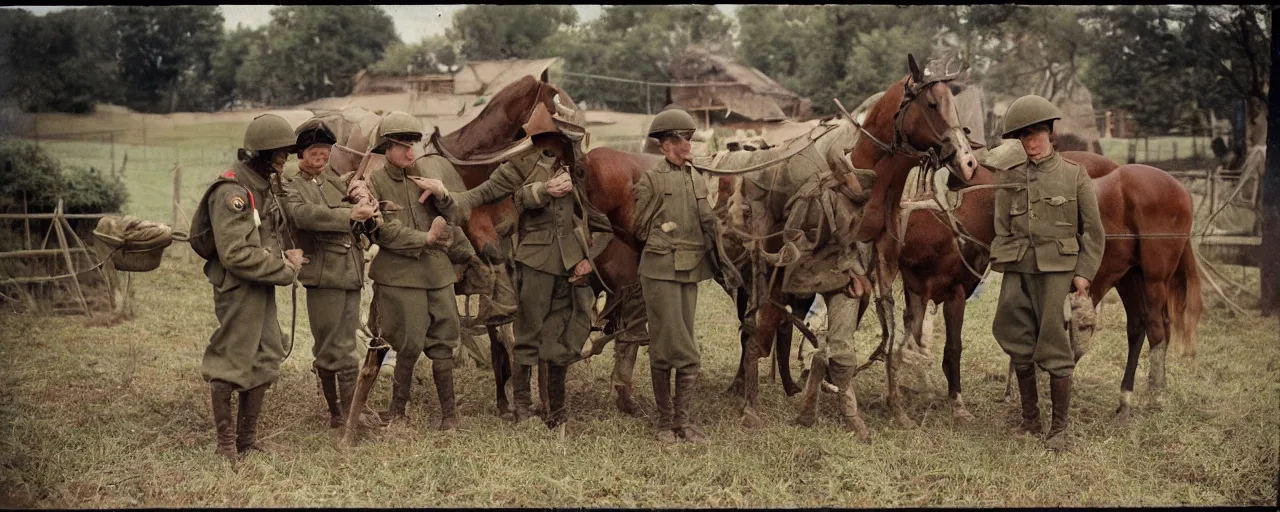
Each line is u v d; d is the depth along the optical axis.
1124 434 5.44
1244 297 7.89
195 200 8.66
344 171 6.16
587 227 5.36
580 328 5.39
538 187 5.11
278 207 4.86
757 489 4.52
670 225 5.03
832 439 5.20
